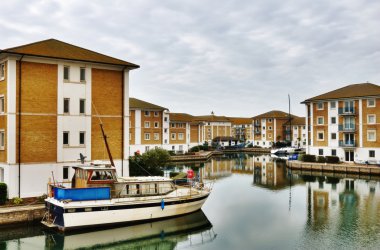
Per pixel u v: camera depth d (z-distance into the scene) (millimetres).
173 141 73625
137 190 21828
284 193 32844
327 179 41500
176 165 58094
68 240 19047
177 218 22703
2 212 19422
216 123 110625
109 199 20109
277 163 62688
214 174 47000
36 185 23766
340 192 32844
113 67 27391
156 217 21656
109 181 21078
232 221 23000
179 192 24109
